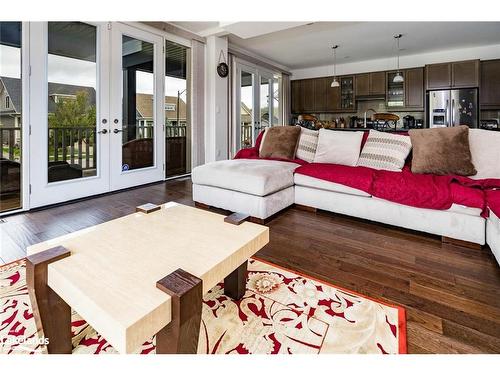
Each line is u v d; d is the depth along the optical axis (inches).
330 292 61.3
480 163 94.9
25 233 93.7
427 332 49.8
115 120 148.3
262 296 59.8
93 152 141.8
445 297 59.9
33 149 117.6
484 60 220.8
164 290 34.6
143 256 43.6
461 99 222.7
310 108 303.1
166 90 179.6
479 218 80.2
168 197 140.6
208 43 197.2
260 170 108.7
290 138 136.3
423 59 248.7
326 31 193.8
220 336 48.6
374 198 99.2
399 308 56.0
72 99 131.2
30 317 52.5
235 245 47.7
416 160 103.0
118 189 152.9
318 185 112.3
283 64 286.8
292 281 65.6
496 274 68.8
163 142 176.4
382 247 84.0
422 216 89.6
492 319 53.2
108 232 52.8
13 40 112.7
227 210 116.3
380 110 274.5
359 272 70.1
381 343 47.1
